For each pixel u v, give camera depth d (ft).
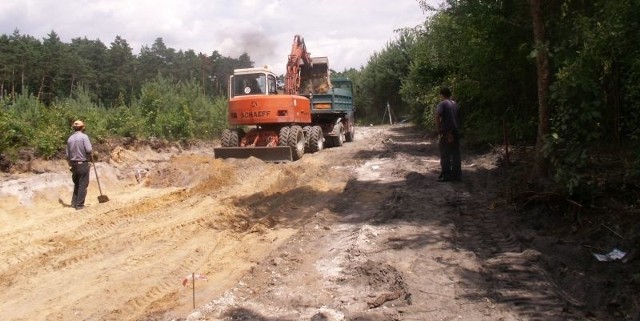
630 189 22.57
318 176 39.88
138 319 16.51
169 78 71.87
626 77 25.70
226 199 34.06
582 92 22.77
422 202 27.35
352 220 26.61
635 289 15.33
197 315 16.02
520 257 18.40
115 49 169.78
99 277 20.93
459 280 16.94
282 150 47.47
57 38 167.63
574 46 25.20
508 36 35.01
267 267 20.22
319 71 63.72
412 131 85.66
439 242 20.90
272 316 15.67
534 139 40.01
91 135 45.52
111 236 26.43
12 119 39.55
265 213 30.63
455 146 32.50
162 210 31.91
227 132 51.08
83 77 143.43
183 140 59.21
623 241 18.75
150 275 21.04
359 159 47.85
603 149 27.04
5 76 130.93
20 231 27.71
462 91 41.73
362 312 15.26
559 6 26.91
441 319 14.39
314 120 63.82
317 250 22.24
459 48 40.11
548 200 23.36
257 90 51.44
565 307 14.65
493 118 41.68
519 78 36.96
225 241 25.50
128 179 42.50
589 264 17.84
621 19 22.25
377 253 20.21
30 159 38.45
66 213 31.50
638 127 25.17
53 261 22.88
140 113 58.08
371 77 135.95
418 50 53.88
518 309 14.69
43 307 18.24
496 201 26.22
